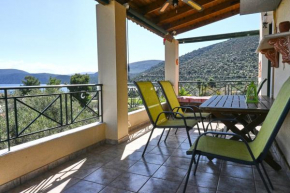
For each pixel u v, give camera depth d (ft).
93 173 7.47
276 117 5.21
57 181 6.93
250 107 7.55
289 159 7.06
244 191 6.17
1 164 6.28
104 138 11.05
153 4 14.05
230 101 9.48
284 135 7.81
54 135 8.46
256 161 5.22
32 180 7.02
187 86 23.00
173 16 15.98
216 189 6.30
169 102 12.04
